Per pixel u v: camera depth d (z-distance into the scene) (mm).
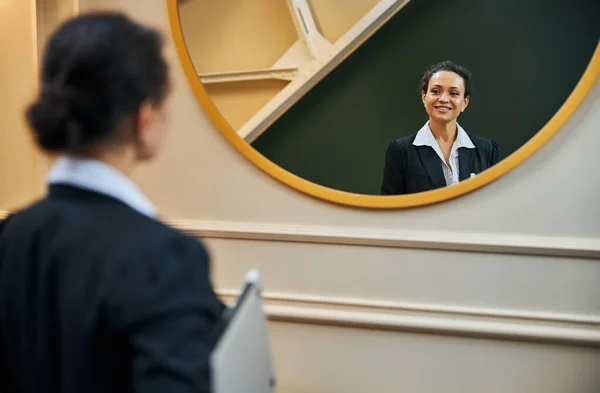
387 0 1603
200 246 726
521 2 1545
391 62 1626
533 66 1567
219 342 698
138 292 650
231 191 1869
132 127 746
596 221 1659
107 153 737
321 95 1691
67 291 681
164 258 676
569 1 1531
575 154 1642
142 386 617
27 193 1946
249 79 1749
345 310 1826
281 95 1728
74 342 667
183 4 1771
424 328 1771
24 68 1880
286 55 1700
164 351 627
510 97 1590
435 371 1801
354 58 1647
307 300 1842
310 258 1840
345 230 1799
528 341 1731
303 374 1887
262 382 862
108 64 699
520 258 1711
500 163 1637
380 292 1808
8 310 736
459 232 1735
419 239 1741
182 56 1791
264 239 1852
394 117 1655
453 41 1586
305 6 1660
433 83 1613
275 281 1872
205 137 1861
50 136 700
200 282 690
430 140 1652
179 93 1854
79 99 690
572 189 1658
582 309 1696
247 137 1783
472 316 1750
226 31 1742
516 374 1754
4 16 1871
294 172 1767
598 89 1599
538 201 1681
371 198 1731
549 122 1592
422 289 1781
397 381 1827
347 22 1636
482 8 1561
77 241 696
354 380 1855
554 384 1735
